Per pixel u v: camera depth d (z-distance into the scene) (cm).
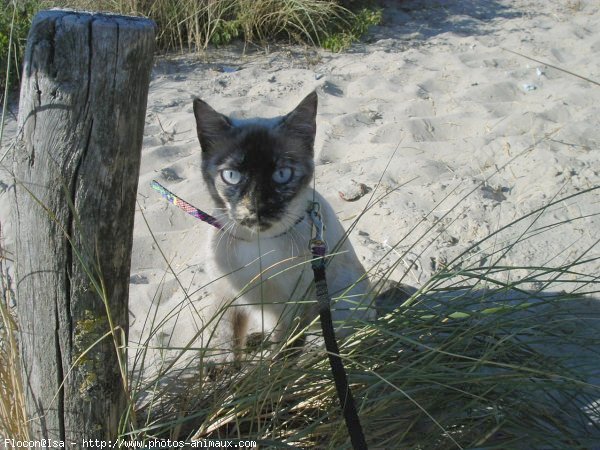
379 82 111
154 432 45
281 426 46
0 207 73
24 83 35
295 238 54
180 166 87
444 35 134
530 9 150
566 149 86
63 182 35
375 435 44
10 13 110
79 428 40
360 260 69
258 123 57
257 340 59
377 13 133
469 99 105
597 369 52
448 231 72
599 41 128
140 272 70
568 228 70
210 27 125
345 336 50
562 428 47
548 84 110
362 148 91
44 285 38
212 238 56
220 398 45
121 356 40
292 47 126
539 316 51
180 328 62
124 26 34
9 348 42
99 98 34
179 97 106
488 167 84
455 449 44
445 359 49
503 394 46
